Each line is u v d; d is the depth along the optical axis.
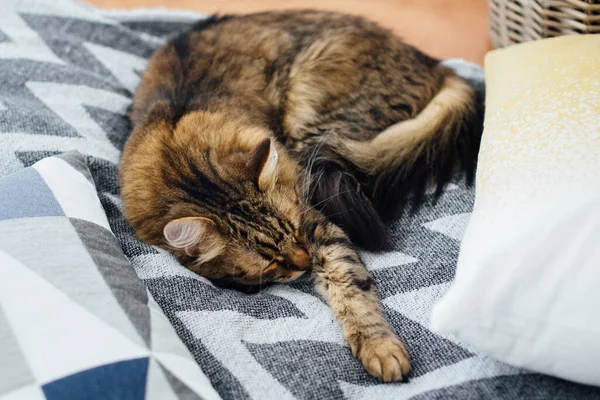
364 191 0.81
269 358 0.63
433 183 0.81
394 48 0.91
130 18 1.08
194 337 0.63
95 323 0.56
